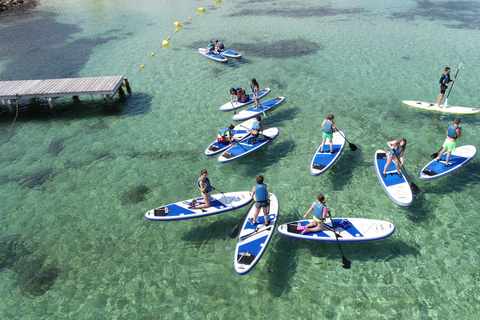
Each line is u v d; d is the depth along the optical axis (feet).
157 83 73.26
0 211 38.99
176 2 162.91
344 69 73.67
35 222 37.17
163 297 28.32
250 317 26.21
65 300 28.55
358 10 126.41
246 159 46.39
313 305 26.73
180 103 63.77
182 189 41.32
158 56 89.45
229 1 161.38
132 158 47.96
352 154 45.39
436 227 32.94
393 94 61.36
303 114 56.65
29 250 33.63
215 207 35.47
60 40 107.04
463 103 56.65
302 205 37.45
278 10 134.92
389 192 36.37
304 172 42.78
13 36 111.96
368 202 36.83
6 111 64.44
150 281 29.81
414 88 63.10
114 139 53.01
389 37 92.32
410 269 28.96
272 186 40.81
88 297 28.71
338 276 28.96
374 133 49.62
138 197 40.27
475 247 30.50
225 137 47.44
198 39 102.53
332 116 41.34
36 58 91.50
